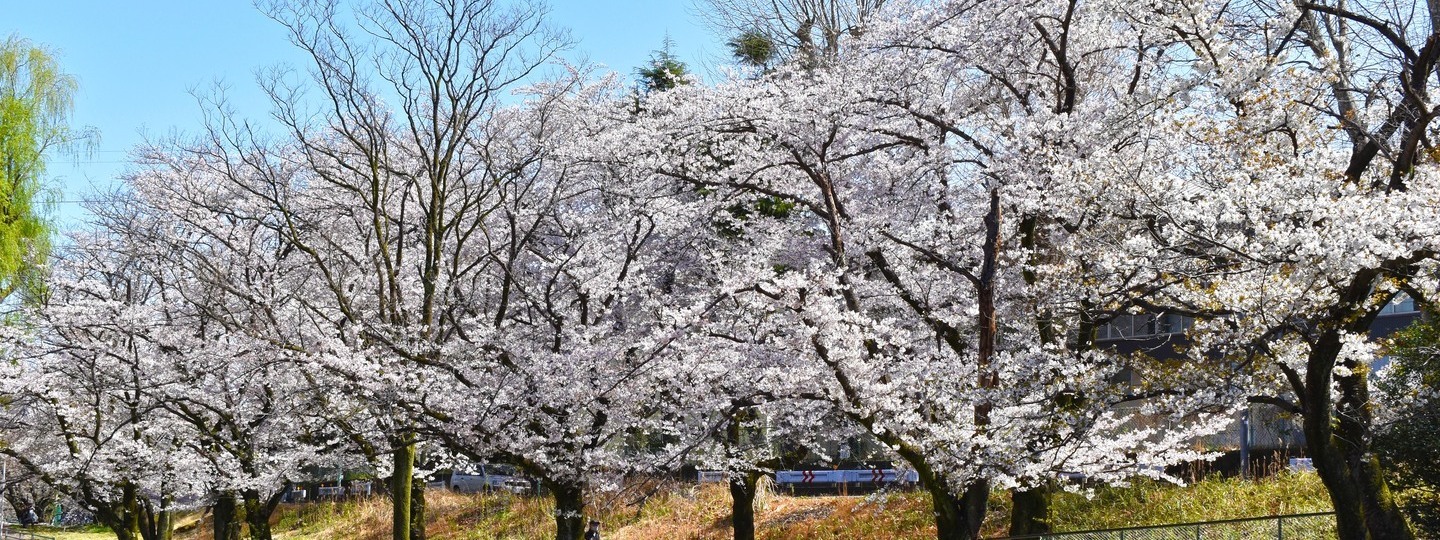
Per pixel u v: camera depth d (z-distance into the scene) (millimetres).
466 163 18016
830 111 13281
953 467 11477
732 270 14930
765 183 15242
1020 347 13008
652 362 13500
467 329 16141
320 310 15898
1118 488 16641
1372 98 11062
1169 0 10289
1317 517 12195
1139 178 9773
